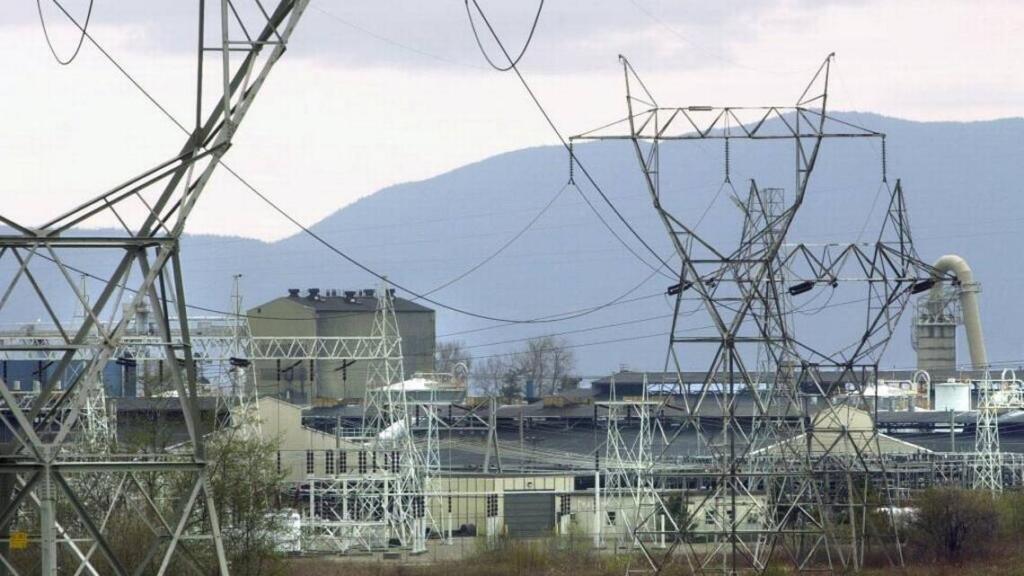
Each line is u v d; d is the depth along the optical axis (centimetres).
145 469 7462
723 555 17875
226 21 7550
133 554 12506
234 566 14200
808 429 18038
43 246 7412
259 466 14975
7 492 8081
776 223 18175
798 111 16688
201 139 7675
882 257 18612
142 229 7644
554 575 18775
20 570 11531
